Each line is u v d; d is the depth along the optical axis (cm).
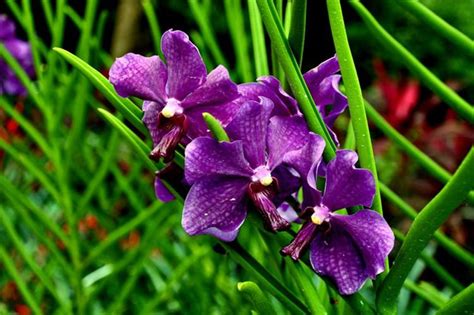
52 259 149
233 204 80
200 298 158
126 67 81
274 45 80
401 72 484
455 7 491
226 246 82
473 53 85
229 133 80
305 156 80
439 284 279
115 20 506
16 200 130
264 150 80
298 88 80
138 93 81
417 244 78
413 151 94
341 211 86
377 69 307
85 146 164
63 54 81
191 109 81
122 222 181
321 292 91
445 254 279
